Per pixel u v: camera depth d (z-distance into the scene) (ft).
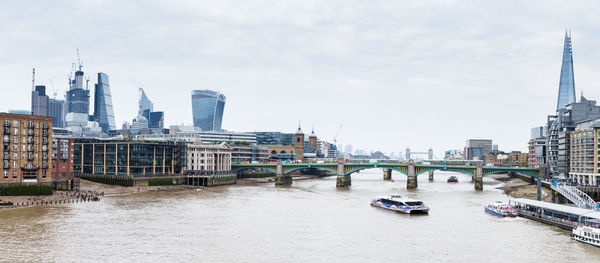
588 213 376.07
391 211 488.02
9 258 285.23
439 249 319.47
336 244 332.80
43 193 571.69
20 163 567.59
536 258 296.30
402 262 287.89
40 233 353.51
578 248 320.29
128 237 345.10
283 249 317.22
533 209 448.65
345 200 588.50
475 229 387.55
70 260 283.38
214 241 337.31
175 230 372.17
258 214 456.45
